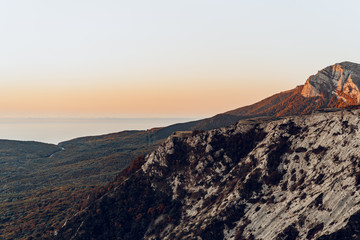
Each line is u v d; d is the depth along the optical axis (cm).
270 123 12588
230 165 12100
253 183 10094
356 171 7594
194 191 11900
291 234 7462
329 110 12925
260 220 8719
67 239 11419
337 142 9331
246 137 12675
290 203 8456
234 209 9581
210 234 9212
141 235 11175
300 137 10706
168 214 11469
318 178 8644
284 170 9962
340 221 6712
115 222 11562
